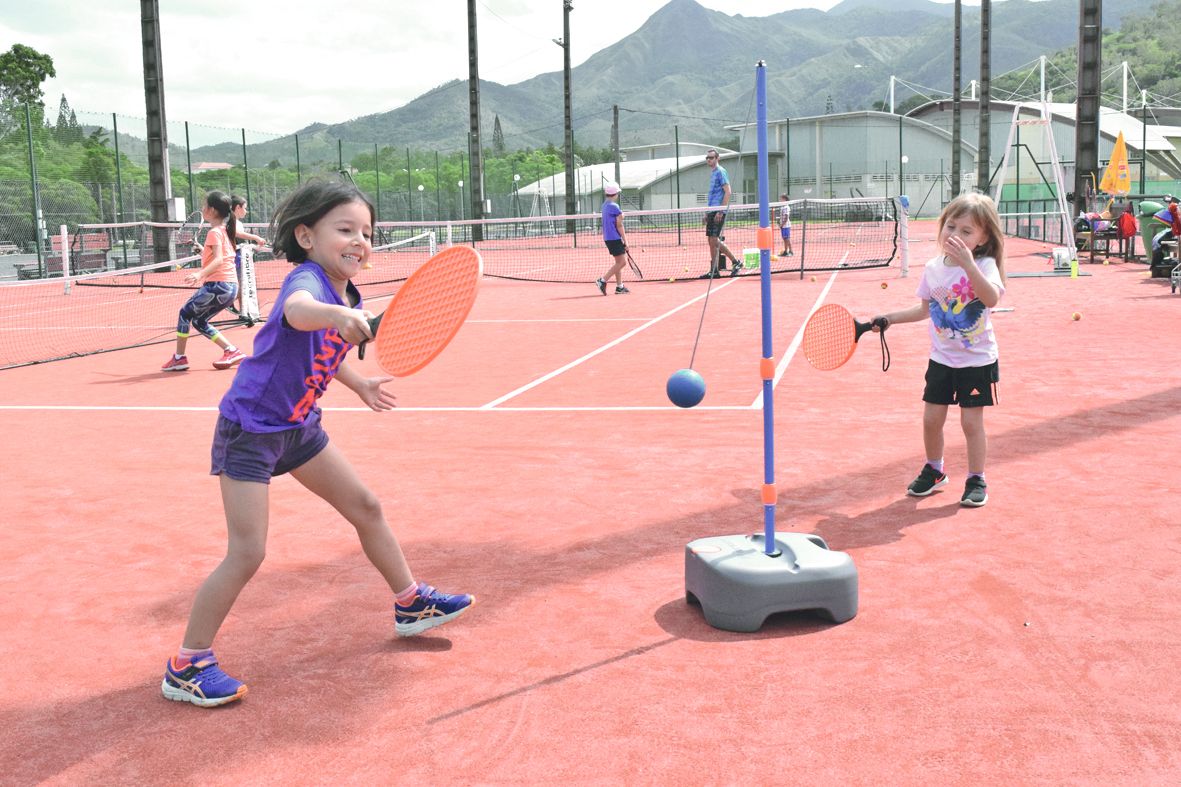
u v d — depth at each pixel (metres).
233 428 3.07
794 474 5.53
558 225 57.25
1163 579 3.83
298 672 3.28
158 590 4.10
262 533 3.11
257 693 3.14
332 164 42.66
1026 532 4.43
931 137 76.06
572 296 17.83
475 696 3.07
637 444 6.37
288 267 29.20
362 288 20.56
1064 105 71.62
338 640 3.54
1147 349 9.37
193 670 3.09
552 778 2.59
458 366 10.02
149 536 4.81
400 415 7.59
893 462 5.72
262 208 38.19
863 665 3.20
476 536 4.64
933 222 55.12
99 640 3.61
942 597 3.74
